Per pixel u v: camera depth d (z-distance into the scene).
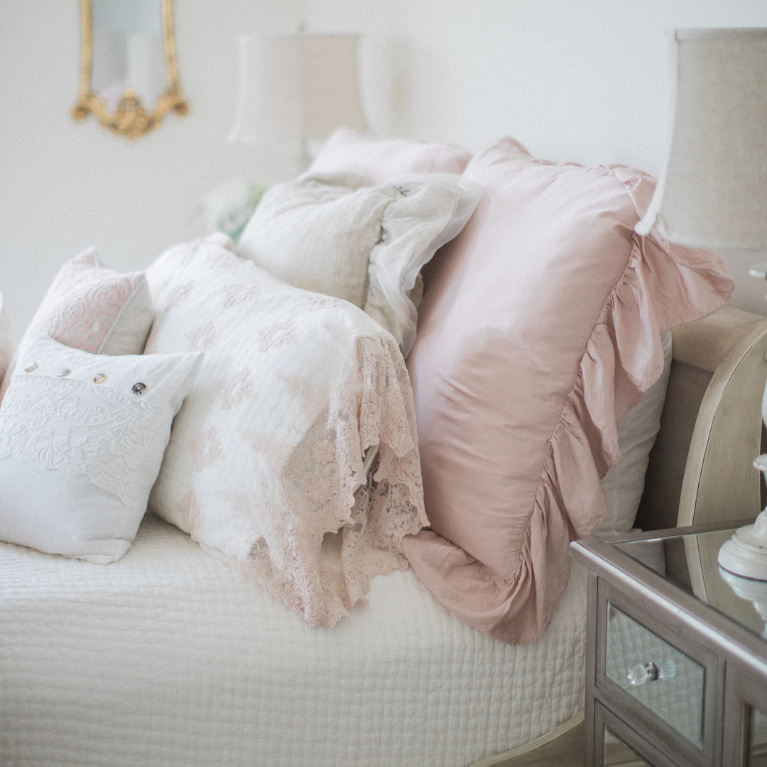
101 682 1.01
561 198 1.26
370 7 2.74
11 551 1.21
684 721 0.88
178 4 3.14
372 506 1.27
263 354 1.24
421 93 2.46
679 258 1.08
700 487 1.17
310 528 1.16
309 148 3.20
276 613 1.11
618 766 1.00
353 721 1.11
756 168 0.82
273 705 1.08
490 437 1.19
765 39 0.80
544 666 1.20
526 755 1.19
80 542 1.17
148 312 1.53
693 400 1.25
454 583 1.20
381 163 1.89
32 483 1.20
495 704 1.17
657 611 0.89
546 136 1.89
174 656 1.04
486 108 2.14
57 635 1.03
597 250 1.13
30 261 3.13
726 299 1.11
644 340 1.13
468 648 1.15
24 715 0.98
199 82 3.24
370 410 1.16
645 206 1.10
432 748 1.15
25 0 2.93
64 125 3.07
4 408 1.31
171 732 1.04
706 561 0.99
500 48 2.05
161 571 1.15
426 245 1.39
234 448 1.20
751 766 0.80
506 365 1.19
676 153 0.87
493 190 1.45
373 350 1.17
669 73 0.88
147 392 1.26
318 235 1.51
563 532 1.20
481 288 1.29
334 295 1.47
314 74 2.53
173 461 1.29
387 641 1.12
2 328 1.73
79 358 1.36
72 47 3.02
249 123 2.61
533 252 1.22
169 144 3.24
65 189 3.12
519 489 1.18
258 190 2.75
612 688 1.00
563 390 1.17
